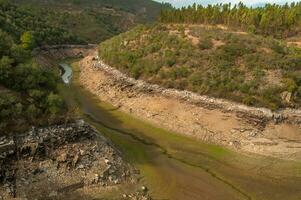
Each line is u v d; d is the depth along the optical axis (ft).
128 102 201.36
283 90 169.99
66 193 113.50
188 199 119.85
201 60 197.57
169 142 161.38
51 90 141.18
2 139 115.65
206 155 151.43
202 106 175.42
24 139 119.44
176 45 217.77
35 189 111.34
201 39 214.69
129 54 229.86
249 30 240.53
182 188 125.80
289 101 166.91
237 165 144.87
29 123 123.54
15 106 123.03
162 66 205.26
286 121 162.20
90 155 127.03
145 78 205.46
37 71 138.00
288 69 182.09
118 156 134.10
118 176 124.88
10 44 144.97
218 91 175.11
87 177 119.75
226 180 133.49
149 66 208.74
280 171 142.51
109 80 227.40
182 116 176.65
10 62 132.87
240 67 187.93
